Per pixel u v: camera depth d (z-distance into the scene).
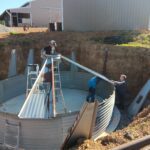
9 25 48.44
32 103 13.72
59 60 14.72
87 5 23.45
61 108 14.91
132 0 22.73
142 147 6.86
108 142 7.52
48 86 13.46
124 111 15.78
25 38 20.75
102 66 18.30
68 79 18.50
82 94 17.34
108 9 23.20
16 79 17.09
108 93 15.70
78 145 7.99
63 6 24.11
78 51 19.78
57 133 10.77
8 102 16.36
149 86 15.19
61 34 22.12
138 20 23.08
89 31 23.56
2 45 19.14
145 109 12.43
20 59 19.30
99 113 11.68
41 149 10.87
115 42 19.67
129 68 17.12
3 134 11.14
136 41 19.64
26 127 10.66
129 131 7.82
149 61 16.44
